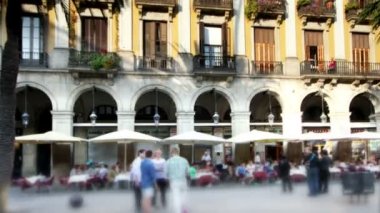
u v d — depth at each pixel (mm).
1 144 15711
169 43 28234
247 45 29438
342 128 30234
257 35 29781
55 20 26594
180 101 27938
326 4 30578
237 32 29266
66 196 9898
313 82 29953
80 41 26984
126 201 10531
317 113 32500
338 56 30656
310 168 13234
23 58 26109
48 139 22859
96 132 28781
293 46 30062
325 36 30734
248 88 29000
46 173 27344
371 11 24078
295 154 29516
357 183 12141
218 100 30859
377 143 30766
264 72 29344
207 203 10688
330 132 29953
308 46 30453
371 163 23953
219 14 29000
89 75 26672
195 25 28672
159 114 30531
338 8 31062
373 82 30828
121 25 27578
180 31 28406
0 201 8867
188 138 24062
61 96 26312
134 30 27797
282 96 29531
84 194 10500
